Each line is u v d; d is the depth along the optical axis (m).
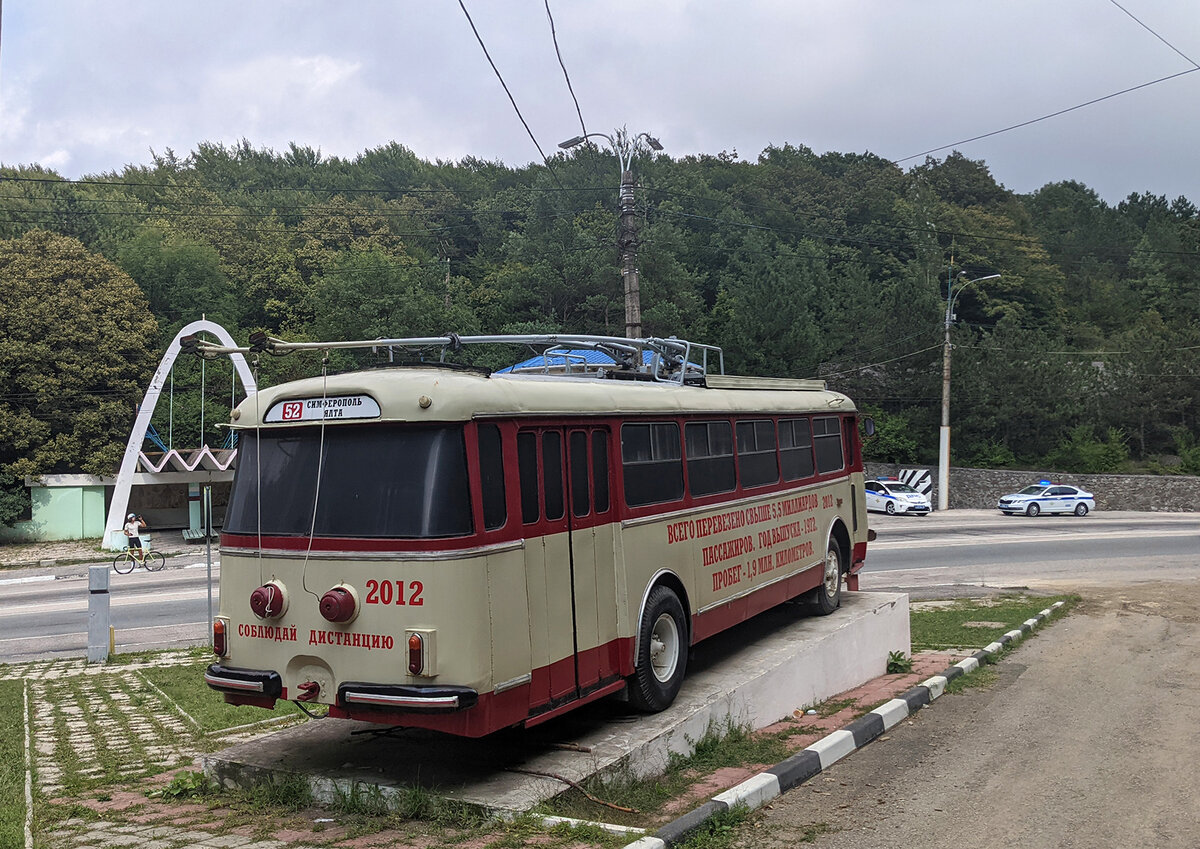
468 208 79.31
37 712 10.59
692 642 8.79
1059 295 81.75
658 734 7.33
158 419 42.88
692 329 48.31
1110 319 78.94
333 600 6.18
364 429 6.48
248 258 60.75
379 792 6.19
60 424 37.72
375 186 83.69
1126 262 95.19
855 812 6.63
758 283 49.16
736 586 9.82
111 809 6.50
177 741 9.03
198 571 26.70
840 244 74.62
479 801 5.95
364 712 6.20
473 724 6.02
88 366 37.78
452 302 54.19
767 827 6.29
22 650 16.02
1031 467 52.62
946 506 46.34
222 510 38.84
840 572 13.00
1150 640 15.09
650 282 48.69
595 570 7.41
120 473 32.28
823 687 10.38
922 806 6.78
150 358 39.91
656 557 8.26
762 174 83.62
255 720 9.91
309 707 10.38
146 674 12.93
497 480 6.46
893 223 77.44
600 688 7.32
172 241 56.25
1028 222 92.31
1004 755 8.22
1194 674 12.23
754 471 10.61
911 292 52.28
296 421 6.71
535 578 6.69
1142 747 8.51
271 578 6.61
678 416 8.95
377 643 6.15
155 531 39.31
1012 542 31.58
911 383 51.12
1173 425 55.22
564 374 9.64
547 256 53.00
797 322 47.91
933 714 9.89
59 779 7.56
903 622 13.12
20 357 36.56
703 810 6.21
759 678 8.96
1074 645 14.65
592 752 6.90
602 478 7.66
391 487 6.28
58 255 38.75
